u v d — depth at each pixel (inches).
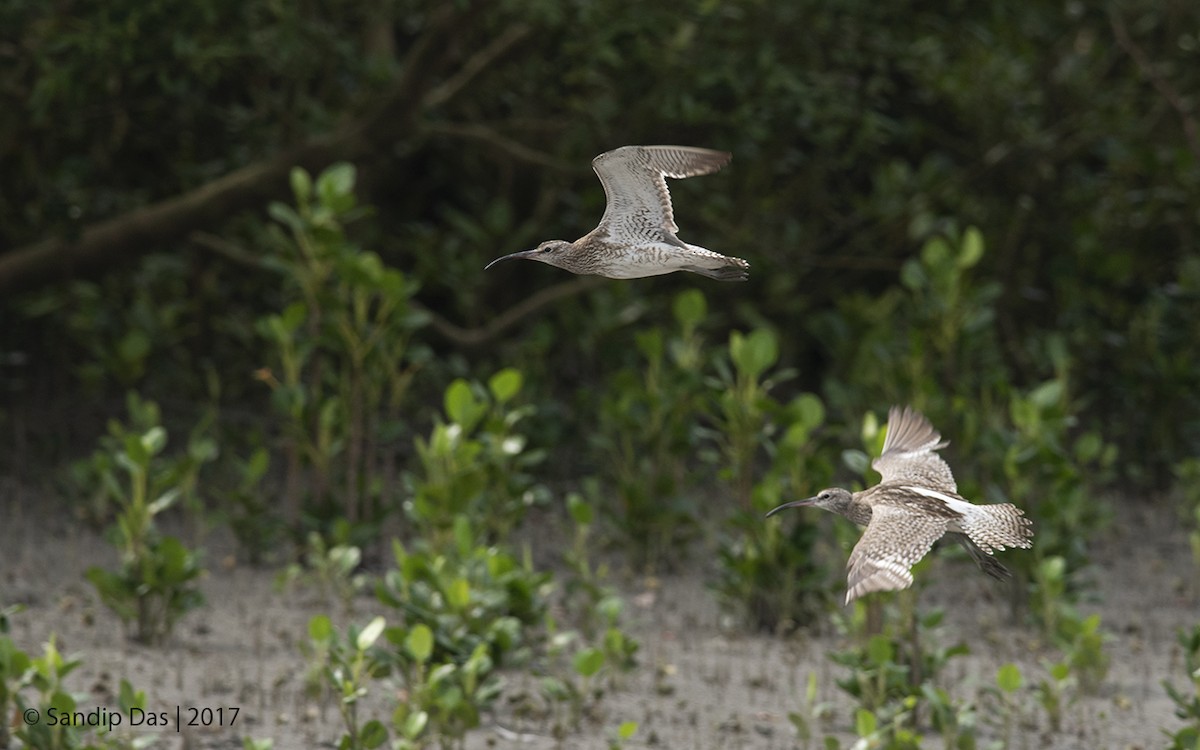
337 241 533.0
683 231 753.6
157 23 569.6
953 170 851.4
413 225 791.1
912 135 788.6
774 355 511.2
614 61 603.8
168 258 756.0
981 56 799.7
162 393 741.9
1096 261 777.6
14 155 721.0
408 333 565.9
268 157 711.7
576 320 762.2
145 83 653.9
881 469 323.3
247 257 735.7
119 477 592.4
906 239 827.4
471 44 776.3
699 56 634.8
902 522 287.4
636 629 496.4
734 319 846.5
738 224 776.9
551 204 796.6
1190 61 826.2
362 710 407.8
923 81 784.9
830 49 677.9
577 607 511.5
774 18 650.8
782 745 397.1
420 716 347.9
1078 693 441.1
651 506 558.9
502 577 426.3
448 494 474.0
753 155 698.8
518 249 782.5
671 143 681.0
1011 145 812.6
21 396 758.5
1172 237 846.5
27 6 596.7
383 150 678.5
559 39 666.8
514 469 542.3
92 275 702.5
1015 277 861.2
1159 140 851.4
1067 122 815.7
